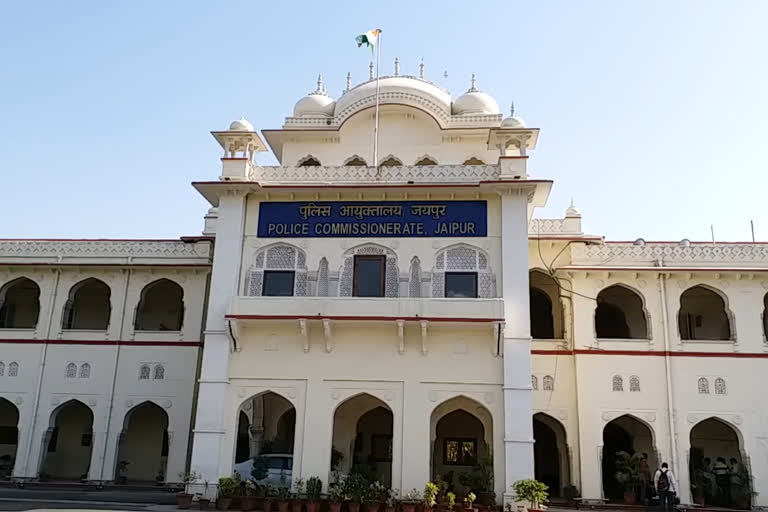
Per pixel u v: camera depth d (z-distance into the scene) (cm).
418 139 2212
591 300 2003
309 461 1614
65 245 2225
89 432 2295
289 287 1759
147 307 2383
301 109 2352
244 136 1848
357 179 1791
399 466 1591
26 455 2067
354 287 1742
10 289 2427
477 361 1644
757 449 1862
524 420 1581
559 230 2089
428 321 1616
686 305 2209
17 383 2128
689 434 1892
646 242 2045
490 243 1730
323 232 1778
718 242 2028
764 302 2077
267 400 2086
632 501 1859
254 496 1578
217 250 1761
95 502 1670
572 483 1892
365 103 2219
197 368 2108
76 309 2411
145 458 2258
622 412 1914
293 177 1814
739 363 1927
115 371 2125
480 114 2225
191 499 1586
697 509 1803
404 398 1634
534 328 2214
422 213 1767
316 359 1677
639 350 1956
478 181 1762
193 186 1783
